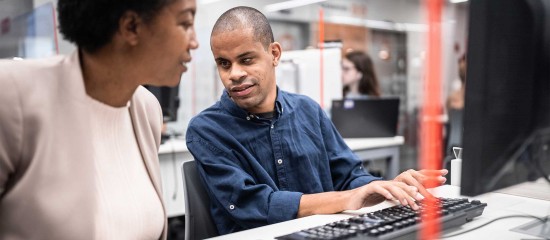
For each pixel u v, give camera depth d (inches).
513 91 31.3
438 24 44.8
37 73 29.8
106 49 31.0
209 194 50.5
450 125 108.1
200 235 50.3
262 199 46.5
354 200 42.6
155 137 41.2
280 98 55.9
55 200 29.3
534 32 31.2
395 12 318.0
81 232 30.0
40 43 119.6
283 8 268.1
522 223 38.4
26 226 29.2
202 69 171.0
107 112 34.8
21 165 29.0
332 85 115.1
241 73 49.5
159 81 33.4
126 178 36.0
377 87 157.6
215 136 52.2
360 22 300.7
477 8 29.7
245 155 52.0
